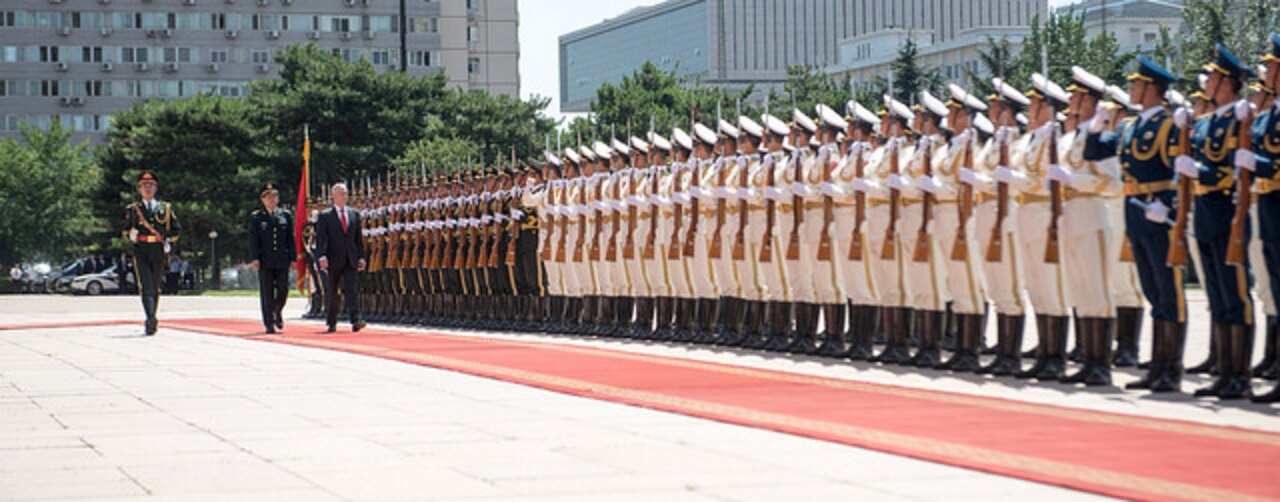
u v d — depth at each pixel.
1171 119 12.42
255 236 24.42
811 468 8.66
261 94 74.12
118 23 125.12
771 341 18.02
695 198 19.25
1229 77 11.89
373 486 8.35
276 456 9.54
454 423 11.08
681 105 64.94
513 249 23.89
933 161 15.06
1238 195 11.48
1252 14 33.34
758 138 18.41
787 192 17.58
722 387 13.43
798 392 12.89
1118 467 8.41
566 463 9.05
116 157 75.25
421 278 27.31
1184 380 13.77
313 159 68.88
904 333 15.84
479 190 25.28
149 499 8.06
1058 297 13.70
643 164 20.83
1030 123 13.94
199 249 74.31
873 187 15.86
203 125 72.56
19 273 84.19
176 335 24.03
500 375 14.90
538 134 75.94
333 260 24.66
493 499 7.89
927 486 7.98
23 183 102.25
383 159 69.62
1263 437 9.66
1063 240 13.41
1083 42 55.09
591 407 12.02
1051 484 7.94
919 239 15.15
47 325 27.92
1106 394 12.62
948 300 16.95
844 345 17.12
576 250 22.08
